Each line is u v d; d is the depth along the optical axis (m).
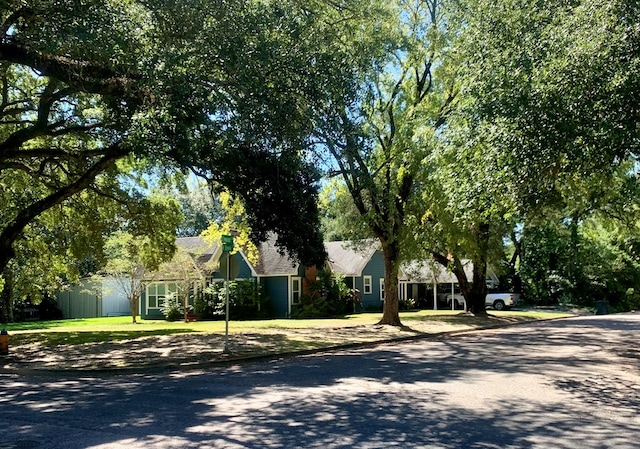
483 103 12.73
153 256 25.84
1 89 19.42
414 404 9.31
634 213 27.05
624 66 10.42
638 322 31.00
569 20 11.55
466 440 7.11
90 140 19.98
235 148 14.25
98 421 8.25
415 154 23.00
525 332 25.12
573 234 47.94
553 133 11.16
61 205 24.00
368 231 27.58
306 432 7.48
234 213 25.19
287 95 14.15
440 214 24.23
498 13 13.18
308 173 16.83
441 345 19.81
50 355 17.52
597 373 12.86
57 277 33.84
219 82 13.38
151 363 15.24
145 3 12.69
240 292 37.25
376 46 21.97
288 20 14.11
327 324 29.23
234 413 8.68
